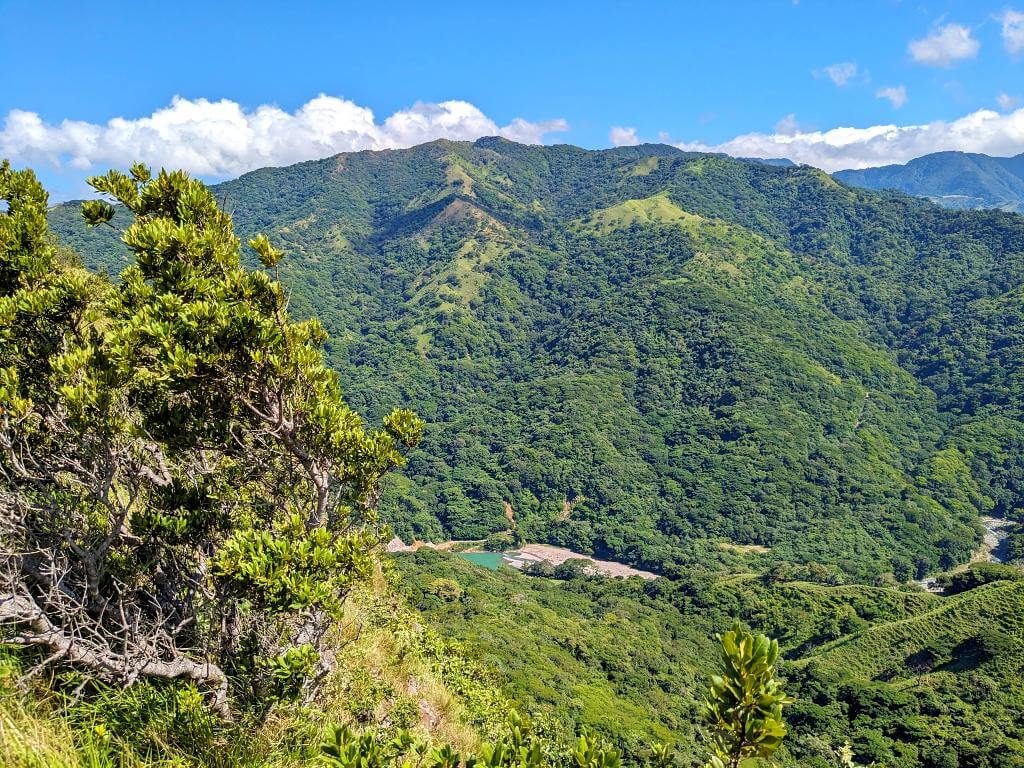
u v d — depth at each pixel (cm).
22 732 309
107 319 520
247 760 385
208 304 434
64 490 467
